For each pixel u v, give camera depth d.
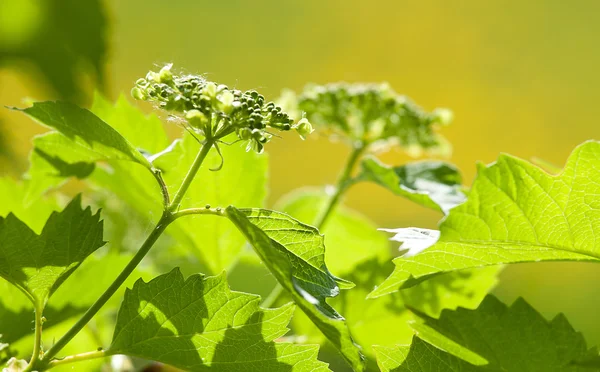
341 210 0.94
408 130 0.87
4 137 0.87
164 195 0.70
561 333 0.72
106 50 0.86
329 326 0.67
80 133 0.71
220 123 0.71
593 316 1.66
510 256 0.72
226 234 0.82
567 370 0.72
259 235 0.68
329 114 0.87
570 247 0.72
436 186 0.85
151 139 0.81
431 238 0.70
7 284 0.76
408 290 0.80
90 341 0.85
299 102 0.87
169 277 0.69
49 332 0.79
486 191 0.70
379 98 0.87
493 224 0.70
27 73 0.85
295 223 0.70
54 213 0.70
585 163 0.70
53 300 0.77
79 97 0.86
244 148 0.80
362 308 0.80
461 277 0.79
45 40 0.85
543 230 0.71
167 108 0.69
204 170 0.79
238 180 0.80
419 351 0.72
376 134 0.88
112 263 0.79
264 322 0.70
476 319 0.72
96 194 0.88
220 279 0.70
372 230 0.93
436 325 0.73
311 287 0.69
